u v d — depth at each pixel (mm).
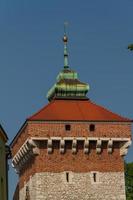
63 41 113312
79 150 97688
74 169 96875
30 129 96562
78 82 106250
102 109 101875
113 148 98562
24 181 105875
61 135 97062
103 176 97250
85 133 97688
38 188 95438
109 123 98562
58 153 97062
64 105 102750
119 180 97438
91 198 96000
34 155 96688
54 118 97688
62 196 95562
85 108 102188
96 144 97750
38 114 98438
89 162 97438
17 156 107438
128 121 99000
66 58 111312
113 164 97938
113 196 96625
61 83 105188
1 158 87625
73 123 97750
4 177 89312
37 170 95938
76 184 96312
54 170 96438
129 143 98375
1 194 86000
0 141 86875
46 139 96562
